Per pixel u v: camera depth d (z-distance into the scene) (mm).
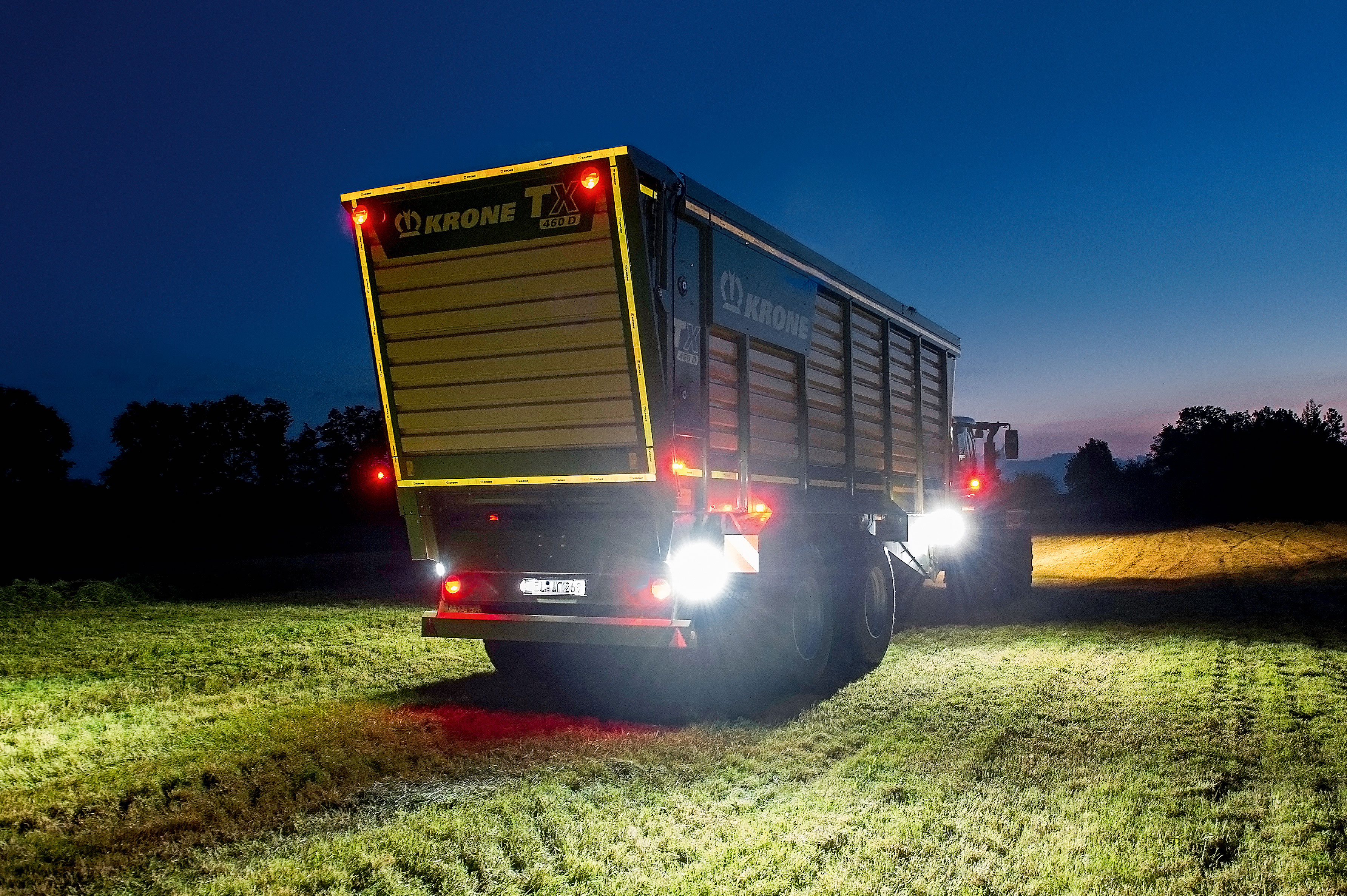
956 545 12656
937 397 12156
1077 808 4547
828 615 7930
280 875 3838
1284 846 4066
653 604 6719
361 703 7199
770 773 5254
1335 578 18562
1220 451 101562
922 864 3914
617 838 4246
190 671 8695
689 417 6742
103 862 4047
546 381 6625
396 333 6922
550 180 6262
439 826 4383
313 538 37656
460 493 7215
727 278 7250
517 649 8148
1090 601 14141
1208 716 6434
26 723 6613
